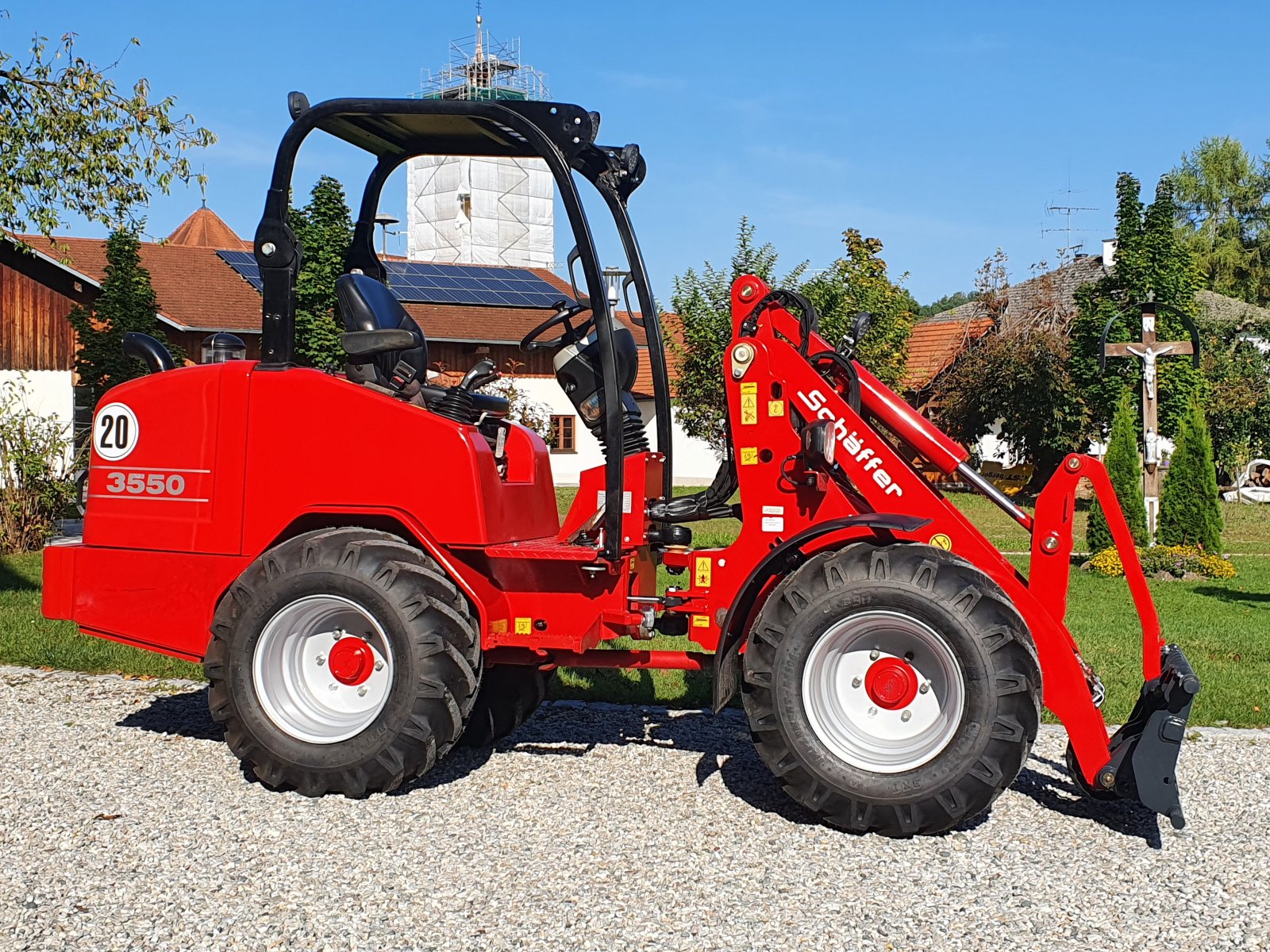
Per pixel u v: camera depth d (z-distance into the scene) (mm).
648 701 6324
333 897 3674
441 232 45938
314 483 4852
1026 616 4438
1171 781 4125
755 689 4391
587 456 28234
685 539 5082
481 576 4883
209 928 3453
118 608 5051
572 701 6316
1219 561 13023
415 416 4762
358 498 4812
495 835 4242
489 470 4816
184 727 5707
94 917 3521
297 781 4641
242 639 4688
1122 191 24031
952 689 4230
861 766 4285
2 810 4465
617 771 5043
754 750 5406
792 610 4348
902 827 4223
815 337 5012
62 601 5105
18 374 21812
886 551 4359
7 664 7062
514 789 4773
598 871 3904
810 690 4352
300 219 23031
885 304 19250
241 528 4922
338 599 4645
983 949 3369
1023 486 26125
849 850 4141
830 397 4727
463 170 44969
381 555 4648
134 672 6832
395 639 4578
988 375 24688
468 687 4645
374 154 5723
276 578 4684
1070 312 26500
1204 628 9141
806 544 4637
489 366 5242
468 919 3523
